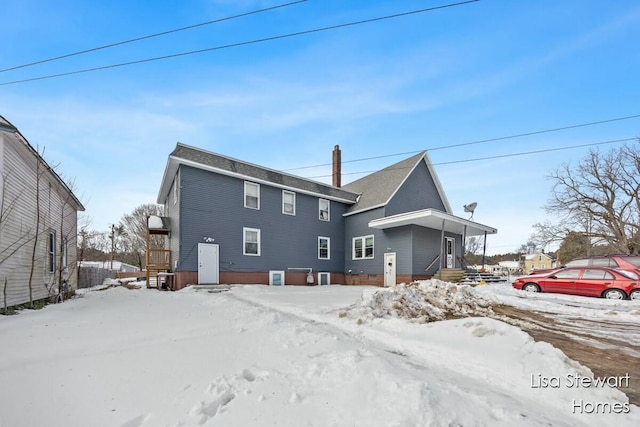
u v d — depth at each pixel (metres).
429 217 15.08
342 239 20.66
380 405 2.54
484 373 3.75
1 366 3.64
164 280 15.53
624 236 26.86
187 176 14.49
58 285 10.92
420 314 7.06
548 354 4.01
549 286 11.52
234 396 2.76
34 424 2.41
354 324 6.25
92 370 3.48
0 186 7.35
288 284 17.64
